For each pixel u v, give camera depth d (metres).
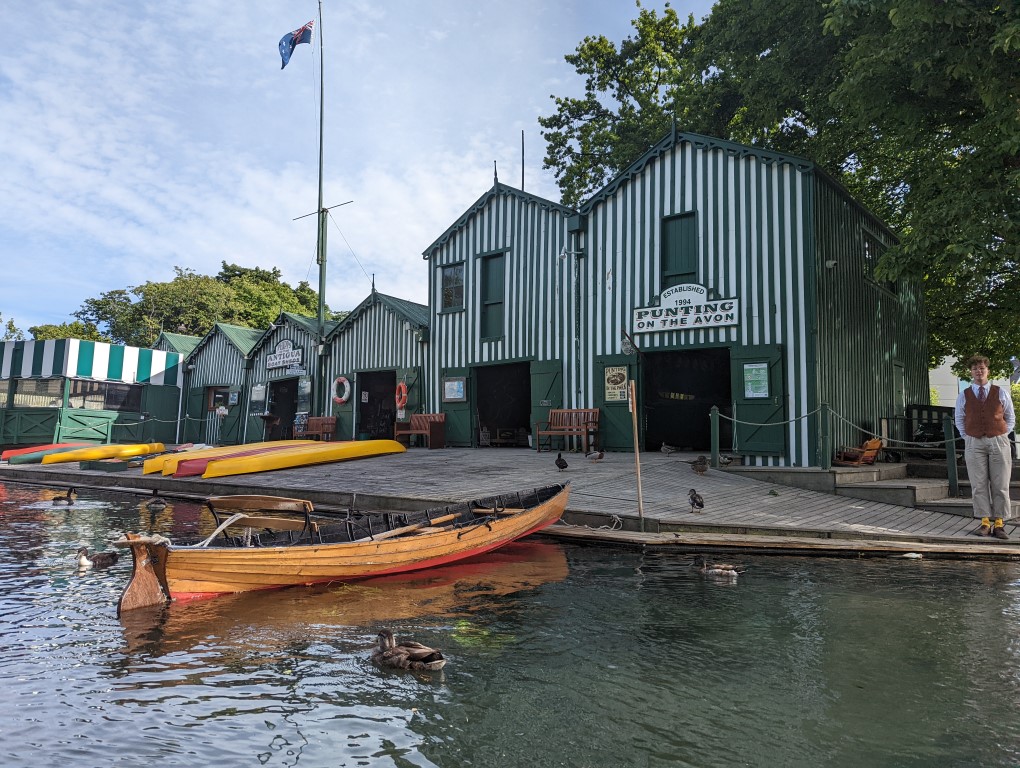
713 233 13.63
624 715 3.29
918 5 9.21
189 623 4.85
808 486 10.84
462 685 3.68
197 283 44.09
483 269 17.98
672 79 25.67
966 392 7.93
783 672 3.83
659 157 14.56
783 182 12.87
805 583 5.95
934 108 11.78
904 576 6.21
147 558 5.27
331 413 21.67
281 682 3.74
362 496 10.38
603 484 10.64
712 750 2.93
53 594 5.66
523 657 4.11
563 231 16.28
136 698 3.51
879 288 16.25
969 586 5.81
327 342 22.11
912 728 3.13
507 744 2.99
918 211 12.28
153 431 27.56
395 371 19.83
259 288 48.16
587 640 4.43
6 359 26.03
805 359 12.37
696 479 11.17
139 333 42.50
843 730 3.11
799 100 17.78
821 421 11.12
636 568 6.64
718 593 5.62
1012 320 18.66
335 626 4.78
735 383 13.07
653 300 14.41
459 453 16.06
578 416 15.27
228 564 5.46
